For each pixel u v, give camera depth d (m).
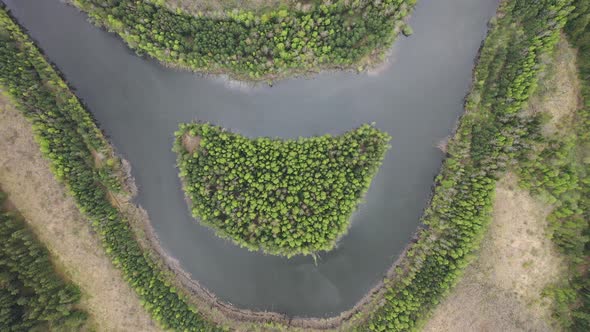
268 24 51.91
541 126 50.38
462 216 53.12
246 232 55.66
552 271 52.62
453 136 57.12
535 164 51.12
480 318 54.03
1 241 51.00
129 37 54.62
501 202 53.59
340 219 54.78
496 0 56.12
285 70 56.22
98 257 54.94
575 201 50.66
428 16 57.34
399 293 55.91
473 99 54.78
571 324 51.62
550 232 52.44
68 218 54.78
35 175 54.34
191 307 55.44
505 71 53.19
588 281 50.06
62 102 54.78
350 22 53.38
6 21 54.47
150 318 55.00
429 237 55.50
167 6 52.28
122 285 55.00
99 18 55.38
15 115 53.88
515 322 53.38
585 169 50.62
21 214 54.00
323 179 54.62
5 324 49.28
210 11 52.34
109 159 56.31
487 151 53.41
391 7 52.47
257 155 54.81
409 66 57.78
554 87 51.66
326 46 53.44
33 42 57.38
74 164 53.88
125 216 57.19
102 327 54.53
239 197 54.75
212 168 54.94
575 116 51.75
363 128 55.56
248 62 53.94
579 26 49.38
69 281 54.44
